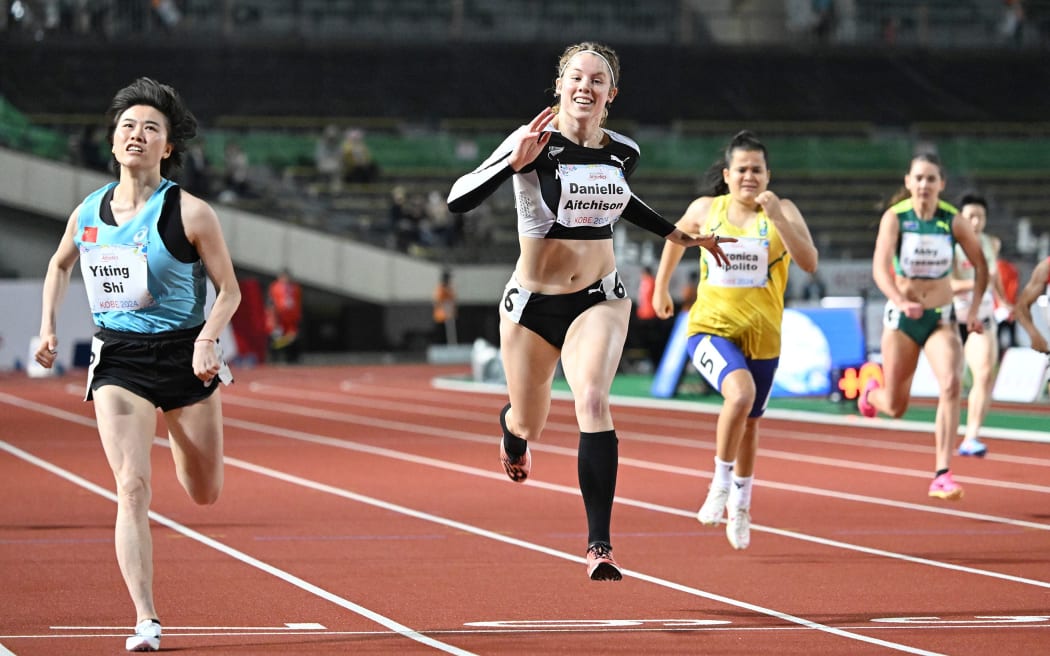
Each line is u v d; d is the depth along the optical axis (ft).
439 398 216.33
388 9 377.50
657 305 83.05
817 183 362.94
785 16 393.70
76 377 267.39
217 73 357.20
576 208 58.13
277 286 306.14
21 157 310.04
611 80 59.57
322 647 53.16
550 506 99.91
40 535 85.05
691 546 81.46
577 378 58.03
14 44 344.69
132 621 58.44
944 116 387.14
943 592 66.33
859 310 189.98
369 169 343.67
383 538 84.43
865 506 99.04
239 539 83.76
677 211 347.97
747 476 77.92
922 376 189.06
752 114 381.81
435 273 328.90
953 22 401.49
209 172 337.52
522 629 57.06
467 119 371.56
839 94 386.73
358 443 149.89
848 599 64.49
